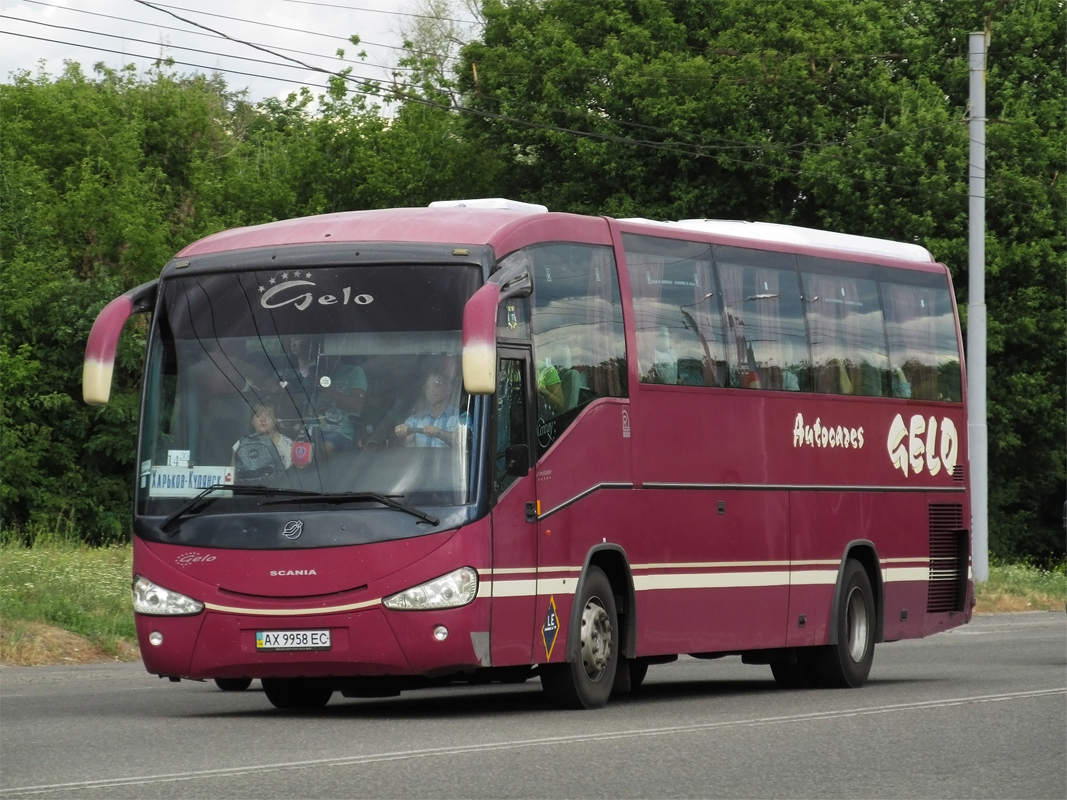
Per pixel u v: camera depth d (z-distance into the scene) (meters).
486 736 16.62
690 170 70.31
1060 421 67.62
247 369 18.91
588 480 20.36
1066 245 66.50
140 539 18.80
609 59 70.44
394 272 18.89
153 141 88.62
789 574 24.42
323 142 80.31
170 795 12.29
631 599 21.08
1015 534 71.06
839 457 25.83
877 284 27.30
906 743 16.34
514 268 19.23
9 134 80.94
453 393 18.44
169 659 18.58
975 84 48.47
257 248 19.50
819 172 64.88
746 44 68.62
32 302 65.25
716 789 13.07
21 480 62.97
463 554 18.11
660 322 22.30
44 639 28.88
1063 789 13.37
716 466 23.02
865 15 70.50
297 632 18.12
